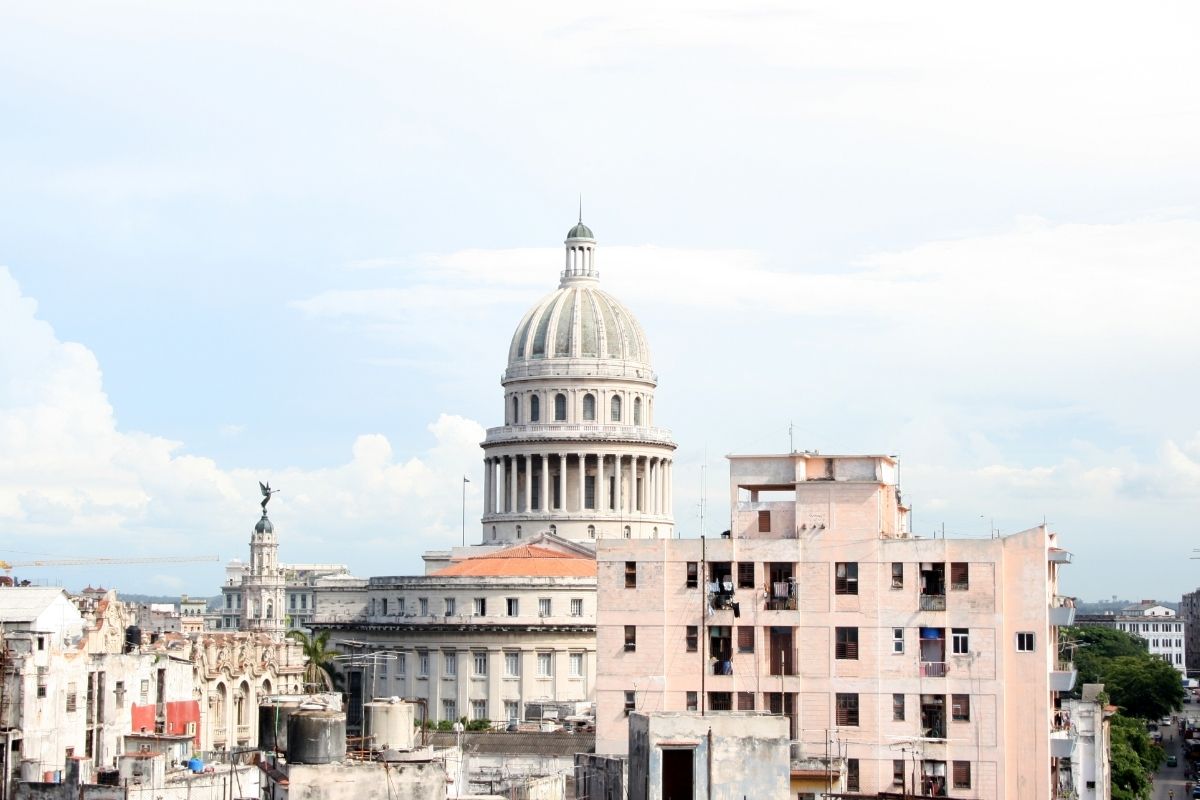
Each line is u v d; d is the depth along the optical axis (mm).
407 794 96000
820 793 125375
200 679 187375
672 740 102000
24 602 144875
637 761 104625
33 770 124938
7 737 127812
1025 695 133875
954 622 134875
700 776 101812
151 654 161125
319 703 126188
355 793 95438
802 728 135875
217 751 162750
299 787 94750
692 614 138625
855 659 135875
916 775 133500
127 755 124375
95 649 149875
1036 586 134375
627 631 139375
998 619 134500
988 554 135125
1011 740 133500
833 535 137250
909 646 135125
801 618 136875
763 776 102125
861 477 139500
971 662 134375
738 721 102812
